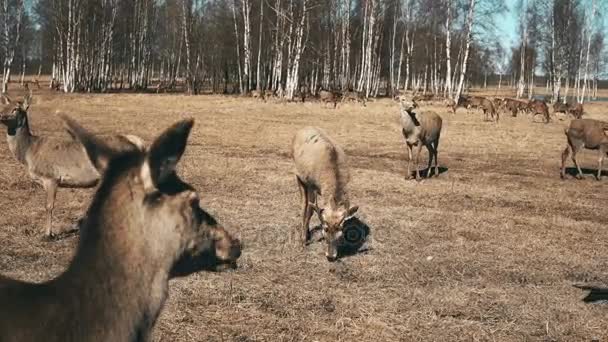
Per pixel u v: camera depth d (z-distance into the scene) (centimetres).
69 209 1006
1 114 824
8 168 1329
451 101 4369
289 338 579
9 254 773
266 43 6125
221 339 570
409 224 1007
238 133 2228
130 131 2125
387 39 6856
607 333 623
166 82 7175
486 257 858
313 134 883
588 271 823
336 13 5844
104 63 5891
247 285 705
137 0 6206
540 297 713
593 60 6744
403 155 1858
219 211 1027
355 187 1303
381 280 755
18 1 5094
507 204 1223
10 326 221
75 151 859
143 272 243
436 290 724
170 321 599
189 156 1605
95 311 234
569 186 1472
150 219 244
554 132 2814
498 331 618
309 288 711
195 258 261
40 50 8775
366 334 597
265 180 1311
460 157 1883
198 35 6162
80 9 5309
